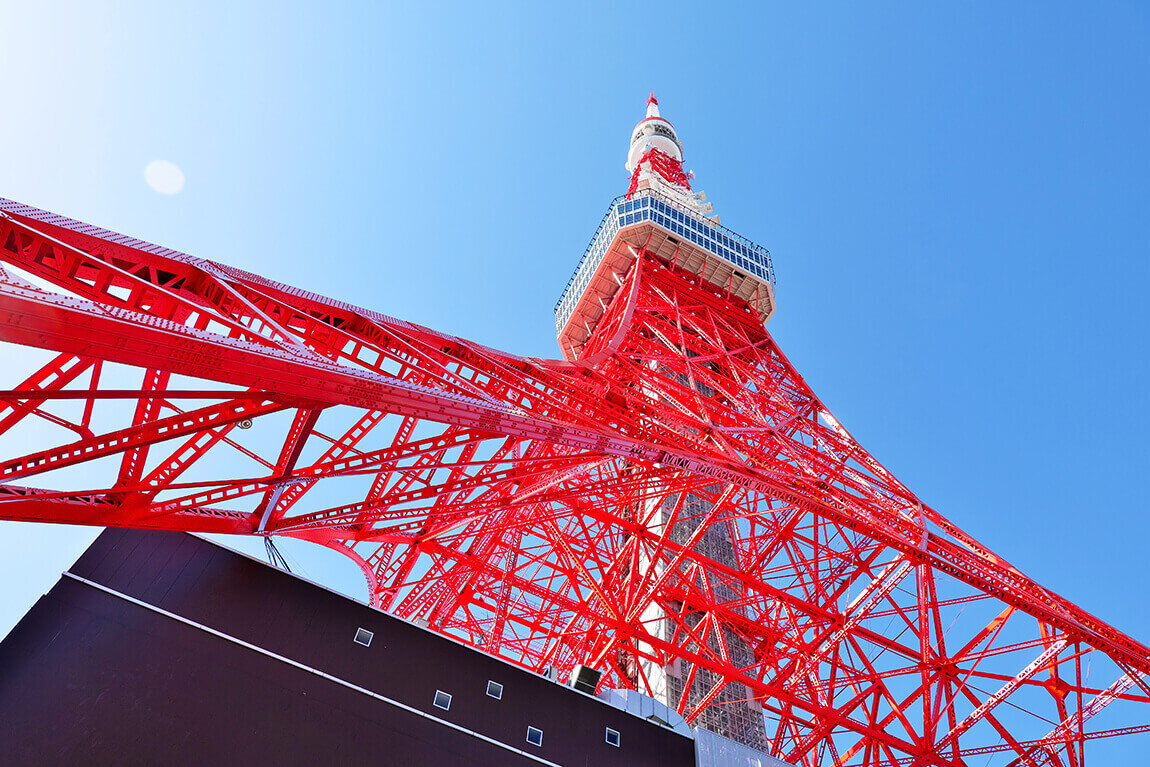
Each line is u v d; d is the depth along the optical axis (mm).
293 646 22953
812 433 49812
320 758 21188
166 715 20375
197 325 14297
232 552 24188
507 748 23719
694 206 77938
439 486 22219
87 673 20375
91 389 12766
